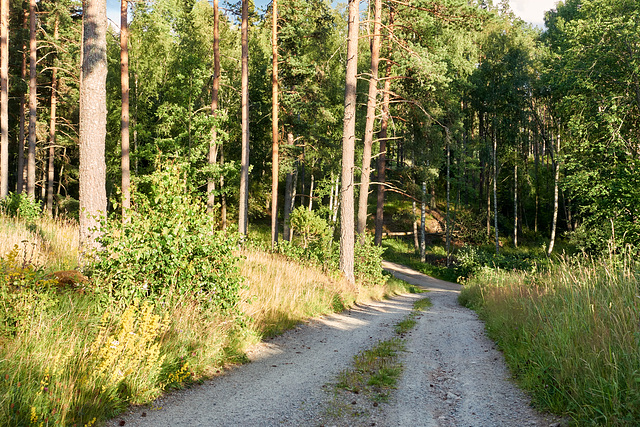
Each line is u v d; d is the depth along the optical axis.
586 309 5.67
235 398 4.59
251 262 12.55
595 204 15.03
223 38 30.41
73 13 24.19
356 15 15.75
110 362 4.32
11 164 33.62
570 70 18.94
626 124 18.48
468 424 4.02
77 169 32.84
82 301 5.77
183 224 6.58
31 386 3.68
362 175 20.27
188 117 22.17
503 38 35.97
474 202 47.44
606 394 3.94
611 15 18.52
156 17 16.19
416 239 39.16
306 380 5.35
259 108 28.62
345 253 15.51
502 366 6.18
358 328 9.27
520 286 10.48
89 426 3.54
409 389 5.09
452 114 23.73
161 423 3.84
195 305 6.63
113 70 28.22
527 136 40.25
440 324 10.16
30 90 20.88
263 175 38.06
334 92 26.84
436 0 17.28
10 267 5.23
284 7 21.67
